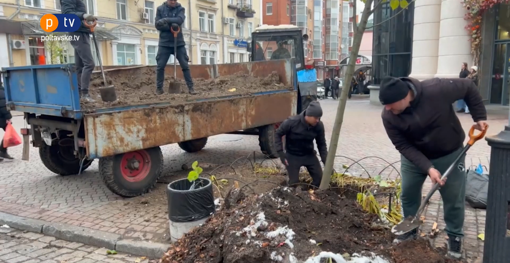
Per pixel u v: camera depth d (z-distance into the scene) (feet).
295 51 36.55
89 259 12.91
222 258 10.46
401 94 9.70
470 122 36.81
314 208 11.81
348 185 17.40
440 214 14.85
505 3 44.14
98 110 16.12
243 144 31.40
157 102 18.22
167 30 22.54
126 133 16.79
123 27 85.40
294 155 17.42
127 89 24.68
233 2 121.80
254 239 10.15
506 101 47.65
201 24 108.27
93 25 18.63
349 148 27.94
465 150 10.49
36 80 17.97
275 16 166.20
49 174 22.80
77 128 16.48
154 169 18.69
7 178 21.99
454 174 10.71
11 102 19.95
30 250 13.62
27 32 64.95
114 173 17.13
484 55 47.83
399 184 16.55
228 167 23.08
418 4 50.34
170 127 18.45
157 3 95.40
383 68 60.64
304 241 10.16
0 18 62.28
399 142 10.81
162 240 13.55
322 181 14.11
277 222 10.75
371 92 63.05
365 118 45.16
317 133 16.69
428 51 50.37
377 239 11.46
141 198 18.03
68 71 15.49
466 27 45.75
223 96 21.57
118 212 16.26
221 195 16.61
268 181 18.16
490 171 9.47
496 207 9.41
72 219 15.58
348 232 11.50
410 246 10.53
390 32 58.54
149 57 94.73
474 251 11.83
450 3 46.11
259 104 23.45
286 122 16.84
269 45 37.27
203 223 12.60
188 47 102.68
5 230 15.37
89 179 21.57
